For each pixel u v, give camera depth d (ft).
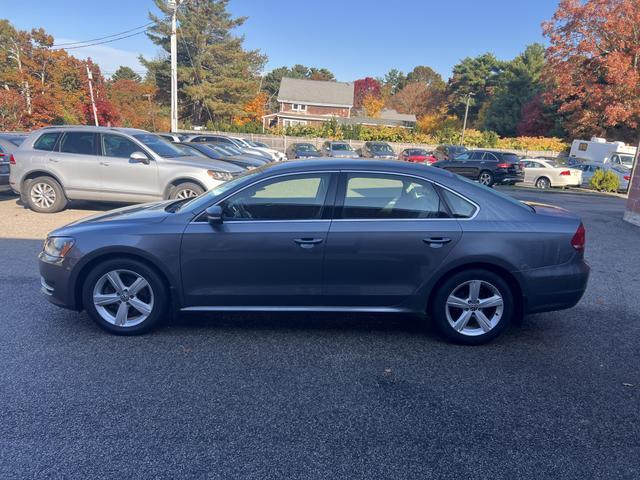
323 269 13.30
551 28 110.83
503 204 13.65
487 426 10.07
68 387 11.12
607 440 9.71
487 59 201.87
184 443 9.30
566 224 13.55
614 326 15.64
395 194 13.52
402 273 13.32
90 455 8.89
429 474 8.64
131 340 13.66
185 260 13.30
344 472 8.64
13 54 112.68
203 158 33.01
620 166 76.89
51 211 31.27
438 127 181.78
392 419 10.24
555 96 118.32
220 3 148.97
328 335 14.38
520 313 13.76
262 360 12.69
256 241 13.17
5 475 8.34
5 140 39.96
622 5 100.12
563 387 11.69
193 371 12.01
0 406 10.30
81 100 122.11
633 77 99.09
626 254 25.62
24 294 17.02
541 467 8.89
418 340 14.16
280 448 9.23
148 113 148.25
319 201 13.46
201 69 146.82
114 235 13.33
